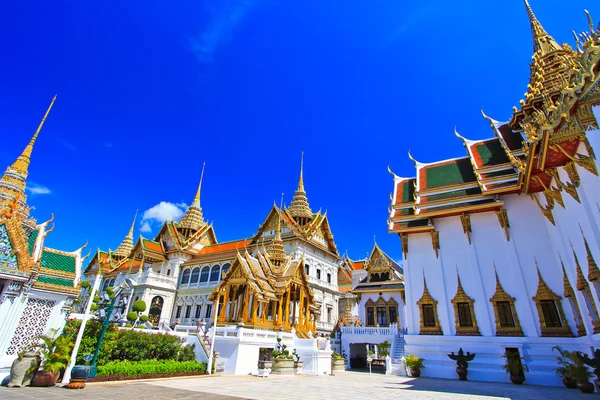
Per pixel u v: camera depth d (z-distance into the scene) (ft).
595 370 47.57
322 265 160.04
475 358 69.21
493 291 72.38
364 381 58.34
